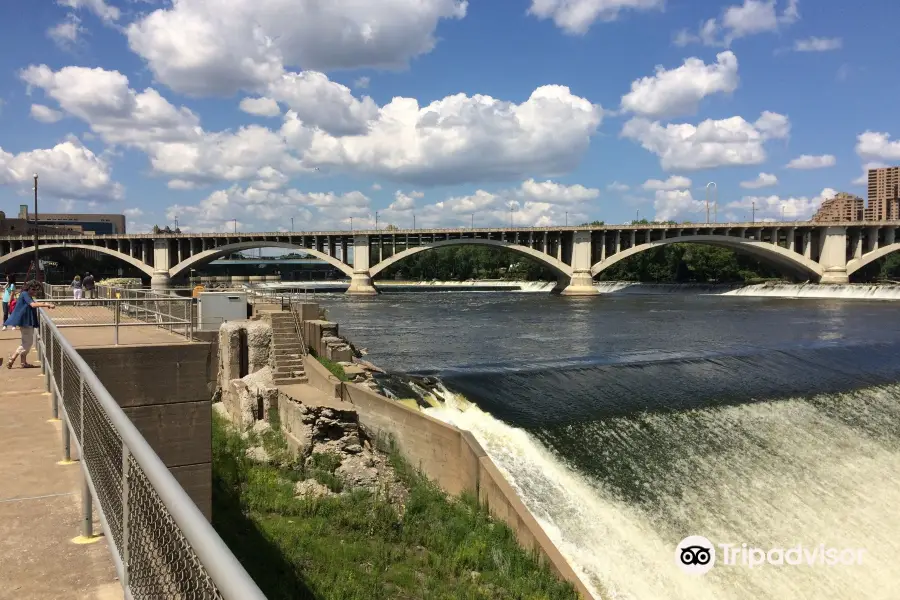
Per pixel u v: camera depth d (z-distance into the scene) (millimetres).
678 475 19828
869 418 25688
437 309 76562
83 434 5762
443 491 16969
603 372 28656
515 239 114625
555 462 19406
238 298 25047
